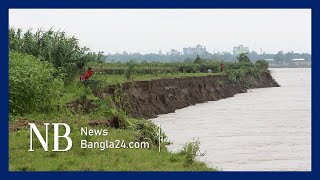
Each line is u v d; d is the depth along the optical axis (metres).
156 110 44.03
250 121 38.50
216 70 72.38
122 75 45.91
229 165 21.75
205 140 28.56
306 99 61.91
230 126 35.19
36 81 24.91
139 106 41.06
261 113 45.00
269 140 28.88
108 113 25.05
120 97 35.44
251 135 30.88
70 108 25.94
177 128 34.00
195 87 58.69
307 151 25.53
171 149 23.72
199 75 62.69
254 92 77.06
